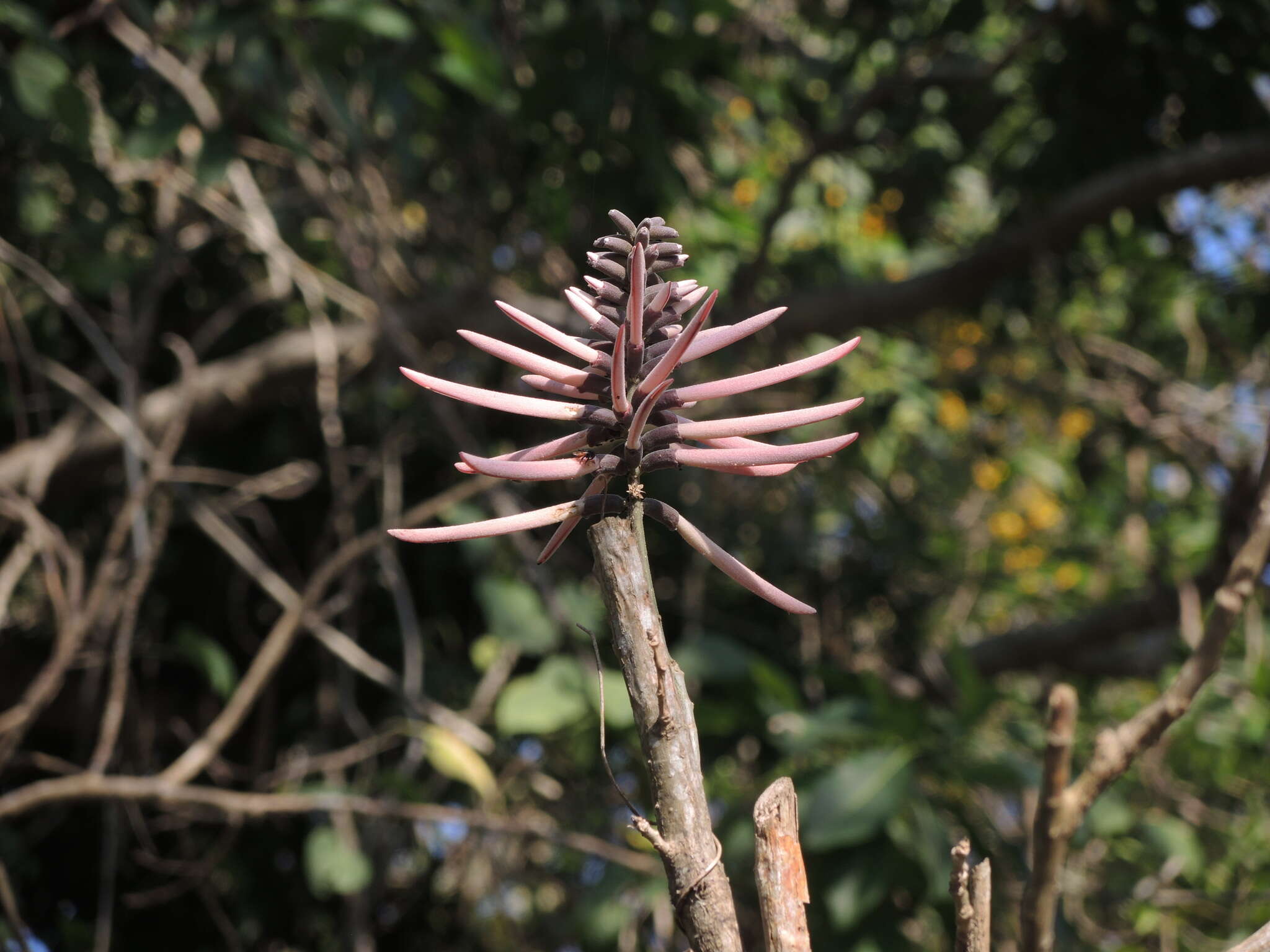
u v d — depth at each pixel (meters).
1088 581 5.42
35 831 3.78
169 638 4.09
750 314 4.15
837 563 4.75
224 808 2.68
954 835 3.06
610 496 0.73
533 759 3.61
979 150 4.68
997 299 4.88
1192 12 3.82
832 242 4.84
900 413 5.12
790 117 4.68
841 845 2.88
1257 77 3.91
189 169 3.75
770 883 0.73
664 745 0.69
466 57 3.31
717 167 4.30
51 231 3.68
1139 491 5.05
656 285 0.79
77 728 3.83
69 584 2.95
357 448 3.92
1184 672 0.86
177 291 4.17
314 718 4.00
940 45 4.14
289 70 3.52
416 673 3.30
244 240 4.06
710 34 3.70
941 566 5.06
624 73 3.62
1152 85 3.95
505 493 3.63
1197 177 4.00
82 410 3.59
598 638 3.59
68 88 3.03
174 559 4.00
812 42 5.15
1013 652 4.66
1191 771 3.88
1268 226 4.85
